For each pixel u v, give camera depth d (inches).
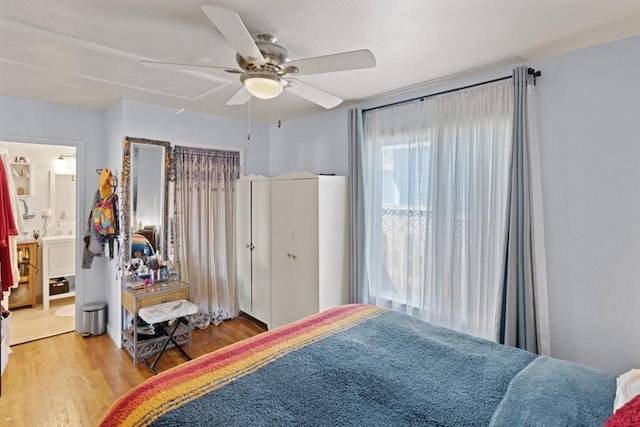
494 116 94.0
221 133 152.6
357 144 124.6
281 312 135.6
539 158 88.0
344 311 89.2
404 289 117.0
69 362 114.2
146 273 127.8
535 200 86.8
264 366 61.1
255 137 166.1
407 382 57.0
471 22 69.1
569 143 83.9
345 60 66.6
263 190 143.8
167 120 135.4
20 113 122.4
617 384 52.4
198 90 114.0
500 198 94.0
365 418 48.4
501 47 81.0
